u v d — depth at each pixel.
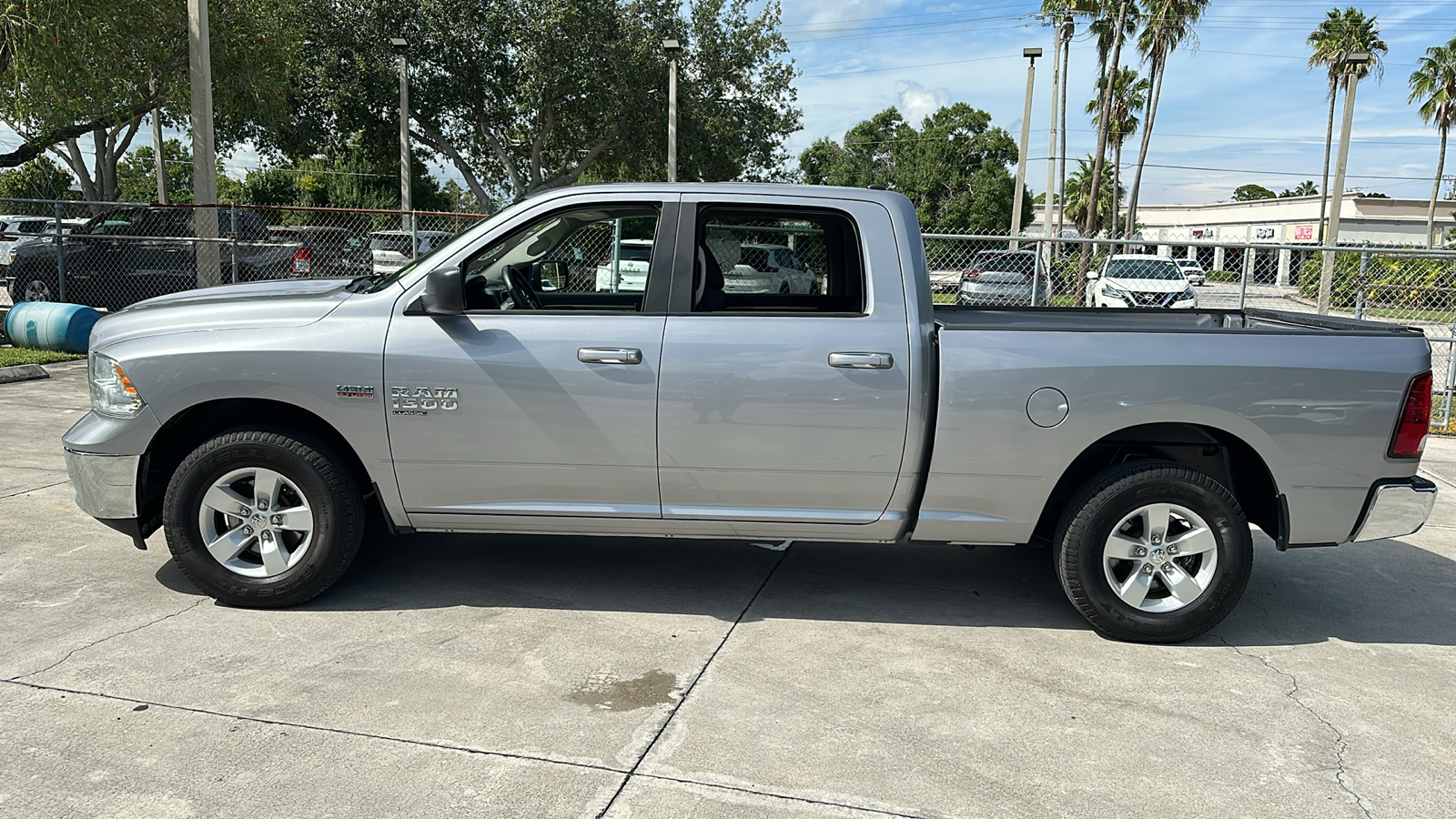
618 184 4.48
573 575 5.14
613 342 4.30
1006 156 67.44
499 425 4.34
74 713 3.49
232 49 17.77
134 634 4.20
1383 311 12.52
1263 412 4.26
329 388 4.32
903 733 3.55
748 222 4.45
